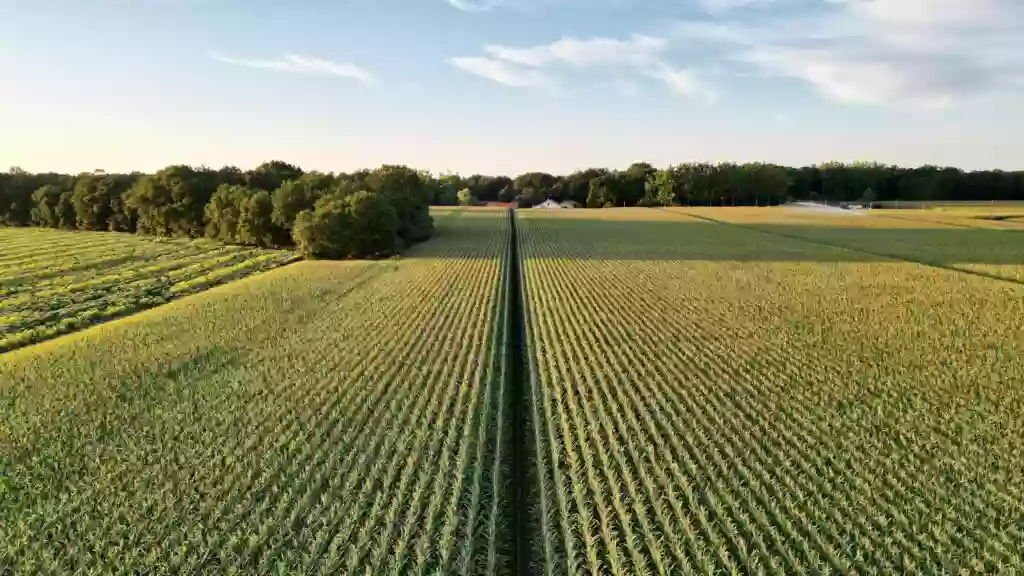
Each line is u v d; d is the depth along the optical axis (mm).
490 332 30484
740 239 72062
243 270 56312
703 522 13969
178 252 69438
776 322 31906
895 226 86188
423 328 31422
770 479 15773
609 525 14062
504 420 20359
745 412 20344
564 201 186875
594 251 62188
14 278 51250
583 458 17406
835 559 12828
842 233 77250
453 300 38250
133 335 30781
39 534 14273
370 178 84000
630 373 23938
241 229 73562
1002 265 49094
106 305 41031
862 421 19484
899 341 28266
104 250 70312
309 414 20453
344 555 13406
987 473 16281
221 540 13945
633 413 20141
